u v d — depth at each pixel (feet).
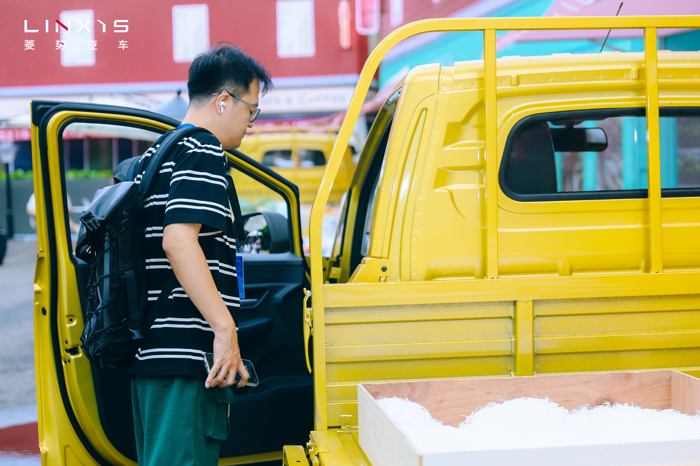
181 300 5.23
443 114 6.25
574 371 6.08
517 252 6.23
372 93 43.80
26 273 30.14
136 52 48.29
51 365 6.70
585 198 6.34
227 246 5.54
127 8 48.14
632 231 6.31
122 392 7.02
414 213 6.20
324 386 5.79
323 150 29.94
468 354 5.95
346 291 5.81
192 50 48.16
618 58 6.56
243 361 5.77
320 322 5.77
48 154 6.62
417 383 5.51
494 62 6.10
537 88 6.45
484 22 6.05
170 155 5.32
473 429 4.99
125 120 7.11
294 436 7.90
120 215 5.13
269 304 8.50
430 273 6.19
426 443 4.58
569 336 6.06
